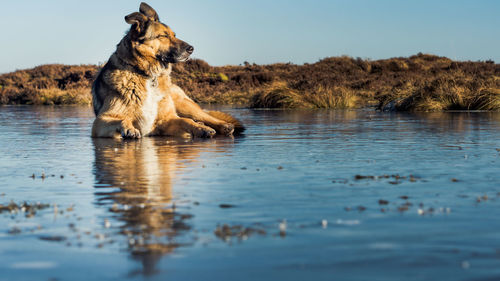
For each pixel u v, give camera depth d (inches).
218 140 303.4
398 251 87.0
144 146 273.0
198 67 1717.5
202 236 97.7
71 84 1576.0
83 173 179.3
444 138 285.9
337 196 132.6
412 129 352.5
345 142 272.8
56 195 140.7
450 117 483.2
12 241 97.3
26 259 87.1
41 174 178.9
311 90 841.5
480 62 1620.3
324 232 99.4
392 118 487.2
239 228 102.7
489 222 104.8
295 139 295.4
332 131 347.3
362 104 852.6
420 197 130.1
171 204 125.9
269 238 96.0
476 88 654.5
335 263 81.8
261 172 174.4
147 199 132.3
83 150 255.4
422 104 633.0
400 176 162.6
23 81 1779.0
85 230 103.7
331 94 795.4
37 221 111.7
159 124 349.1
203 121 358.9
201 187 147.9
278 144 269.7
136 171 181.5
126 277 77.5
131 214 116.0
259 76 1551.4
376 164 189.8
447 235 96.0
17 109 898.1
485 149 232.1
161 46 343.6
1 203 132.3
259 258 84.9
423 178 158.4
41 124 478.0
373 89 1122.7
